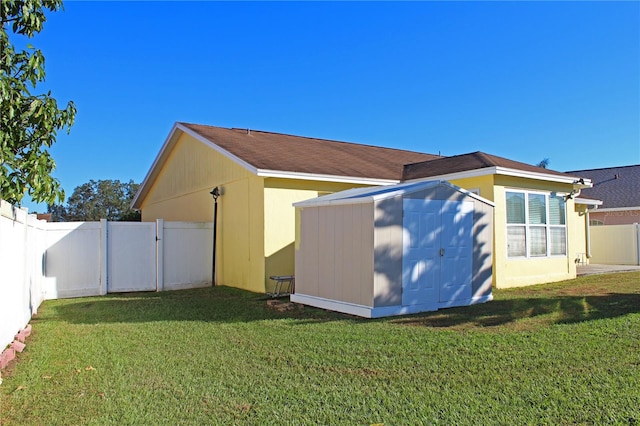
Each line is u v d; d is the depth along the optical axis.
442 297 8.37
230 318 7.61
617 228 18.62
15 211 5.86
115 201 49.94
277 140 15.13
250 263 11.32
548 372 4.44
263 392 4.04
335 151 15.50
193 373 4.60
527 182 12.01
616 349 5.19
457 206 8.73
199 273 12.71
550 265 12.48
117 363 4.98
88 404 3.79
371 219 7.56
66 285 10.84
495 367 4.63
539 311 7.73
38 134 6.18
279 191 11.02
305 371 4.62
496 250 11.09
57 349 5.62
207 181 13.78
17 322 6.20
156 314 8.10
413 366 4.73
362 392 4.00
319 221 8.71
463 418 3.42
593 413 3.46
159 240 12.11
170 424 3.39
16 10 5.88
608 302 8.50
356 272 7.82
